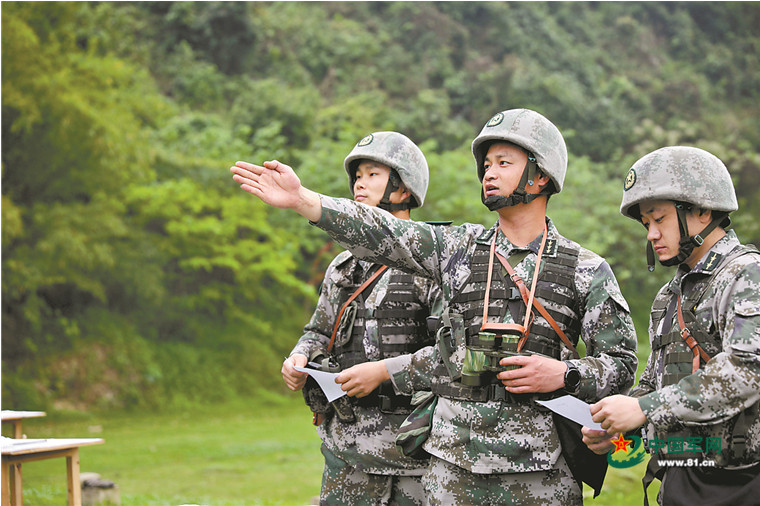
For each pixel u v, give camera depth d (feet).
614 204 61.93
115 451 33.65
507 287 7.85
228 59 79.97
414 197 10.85
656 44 96.73
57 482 25.99
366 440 9.63
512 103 82.28
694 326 6.98
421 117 76.23
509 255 8.05
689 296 7.12
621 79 86.74
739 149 77.36
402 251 7.88
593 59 91.97
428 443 7.93
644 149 77.00
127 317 56.39
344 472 9.89
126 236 54.60
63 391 48.78
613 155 78.69
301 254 68.59
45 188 50.88
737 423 6.53
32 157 49.57
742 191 68.90
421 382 8.68
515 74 83.35
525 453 7.47
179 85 74.95
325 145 64.13
